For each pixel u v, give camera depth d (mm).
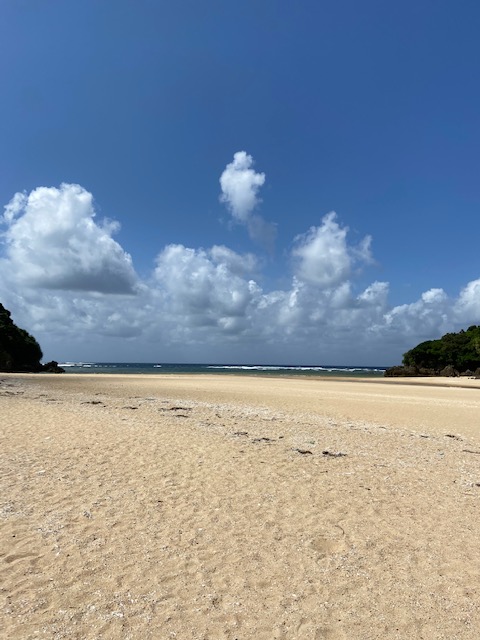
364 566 5312
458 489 8594
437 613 4371
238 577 4965
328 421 17422
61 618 4094
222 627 4062
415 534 6297
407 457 11320
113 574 4918
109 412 18344
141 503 7172
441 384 49969
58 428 13750
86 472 8820
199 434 13516
